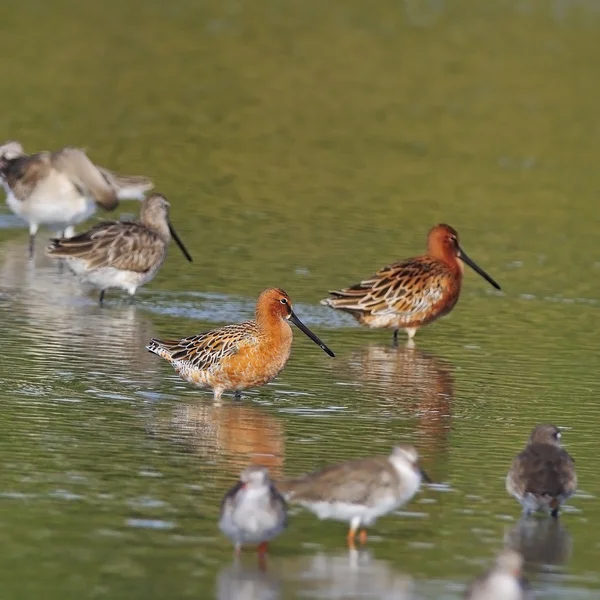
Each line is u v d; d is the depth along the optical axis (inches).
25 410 579.2
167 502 485.7
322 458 538.6
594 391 663.1
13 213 1047.0
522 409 627.2
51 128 1279.5
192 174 1152.2
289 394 634.2
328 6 2010.3
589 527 484.7
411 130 1374.3
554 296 865.5
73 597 410.6
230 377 606.9
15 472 506.3
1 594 410.3
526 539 470.9
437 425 595.5
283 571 435.2
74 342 695.7
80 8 1907.0
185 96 1459.2
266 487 424.8
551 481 477.1
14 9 1862.7
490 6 2049.7
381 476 444.5
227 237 956.0
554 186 1195.9
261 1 2023.9
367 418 600.4
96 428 562.6
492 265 936.3
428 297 750.5
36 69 1531.7
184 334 721.6
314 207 1064.2
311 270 878.4
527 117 1459.2
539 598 425.4
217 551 448.1
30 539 449.7
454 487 518.6
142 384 633.0
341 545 459.2
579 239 1023.6
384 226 1015.6
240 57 1667.1
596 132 1417.3
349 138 1326.3
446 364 705.0
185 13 1916.8
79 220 923.4
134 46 1695.4
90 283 795.4
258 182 1138.7
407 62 1681.8
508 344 753.0
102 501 483.8
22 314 748.6
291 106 1444.4
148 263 794.8
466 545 463.5
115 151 1213.1
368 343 746.2
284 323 610.9
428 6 2034.9
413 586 428.5
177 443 550.0
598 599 426.6
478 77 1626.5
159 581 424.2
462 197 1134.4
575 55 1766.7
